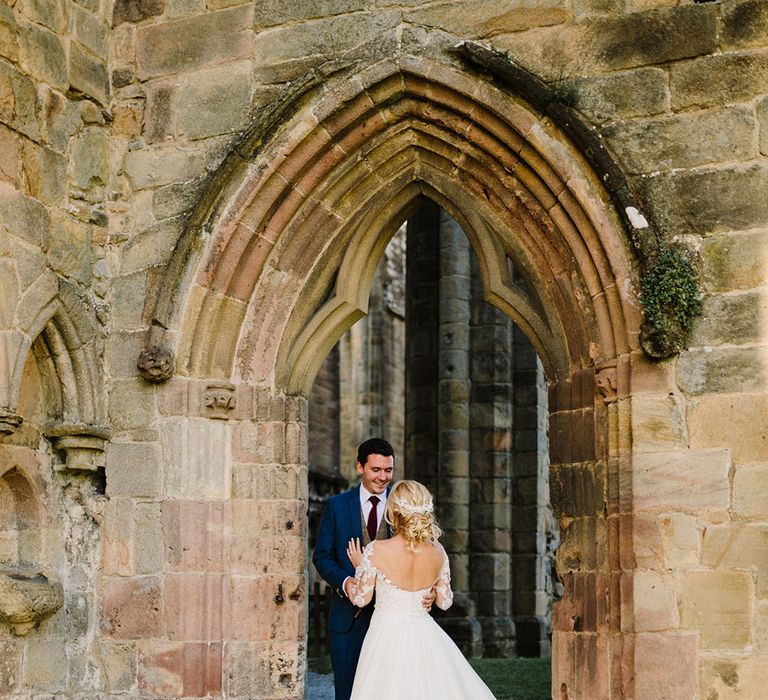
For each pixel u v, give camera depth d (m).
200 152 8.60
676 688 7.03
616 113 7.62
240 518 8.39
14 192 7.82
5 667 7.64
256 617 8.32
